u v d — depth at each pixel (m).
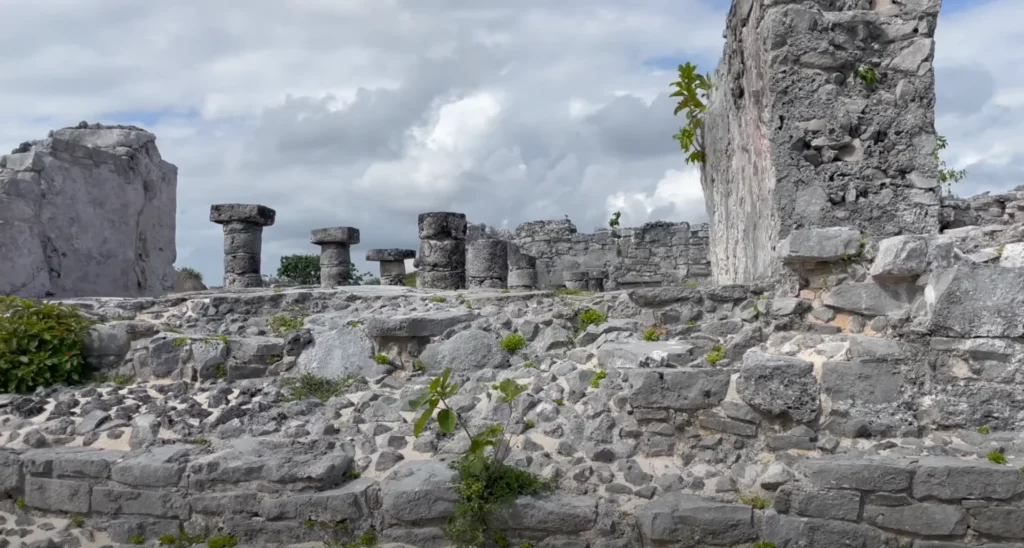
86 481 5.12
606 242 23.44
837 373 5.04
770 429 5.02
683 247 22.91
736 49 7.38
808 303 5.58
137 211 11.23
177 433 5.54
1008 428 4.84
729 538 4.52
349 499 4.80
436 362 6.40
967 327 4.91
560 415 5.40
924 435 4.94
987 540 4.38
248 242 16.73
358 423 5.63
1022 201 7.92
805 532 4.50
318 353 6.49
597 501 4.72
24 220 9.21
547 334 6.39
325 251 19.66
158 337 6.58
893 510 4.47
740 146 7.70
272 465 4.95
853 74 5.91
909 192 5.80
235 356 6.52
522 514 4.65
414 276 23.55
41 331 6.44
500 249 14.48
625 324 6.22
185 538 4.95
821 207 5.83
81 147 10.18
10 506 5.21
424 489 4.72
